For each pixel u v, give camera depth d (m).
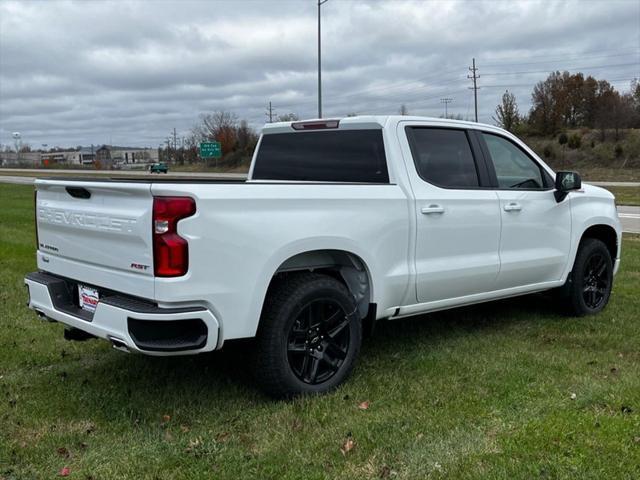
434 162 4.96
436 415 3.88
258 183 3.88
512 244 5.43
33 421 3.85
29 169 91.44
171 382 4.46
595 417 3.80
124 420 3.86
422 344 5.32
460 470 3.23
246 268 3.74
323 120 5.14
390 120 4.79
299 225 3.99
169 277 3.50
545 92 67.31
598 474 3.16
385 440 3.56
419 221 4.69
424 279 4.75
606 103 63.03
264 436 3.64
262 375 3.99
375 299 4.48
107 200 3.83
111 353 5.10
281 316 3.95
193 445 3.52
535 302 6.77
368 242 4.37
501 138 5.56
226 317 3.70
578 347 5.24
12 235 12.14
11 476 3.24
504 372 4.61
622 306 6.65
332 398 4.14
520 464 3.26
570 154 53.94
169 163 99.94
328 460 3.36
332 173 5.09
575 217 6.01
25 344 5.30
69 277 4.23
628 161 50.00
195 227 3.54
